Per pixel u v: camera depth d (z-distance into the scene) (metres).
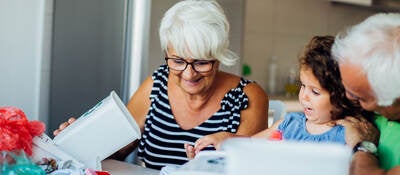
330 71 0.91
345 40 0.76
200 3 1.24
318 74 0.93
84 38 1.76
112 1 1.83
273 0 2.97
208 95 1.36
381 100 0.72
